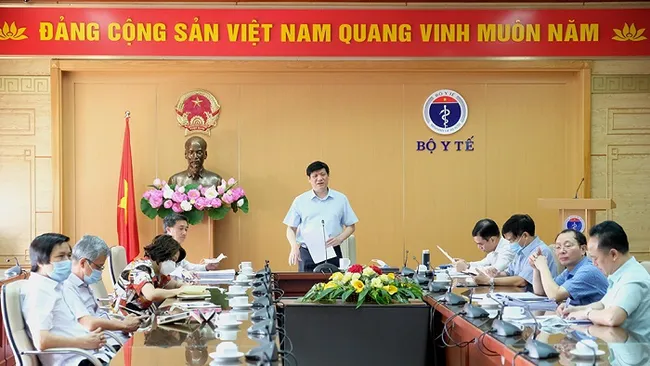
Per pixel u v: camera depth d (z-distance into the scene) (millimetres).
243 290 5434
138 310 5395
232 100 9570
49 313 4344
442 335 4477
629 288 3980
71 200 9500
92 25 9359
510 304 4734
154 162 9523
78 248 4762
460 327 4496
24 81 9367
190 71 9461
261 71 9477
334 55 9438
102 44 9367
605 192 9586
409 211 9625
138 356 3318
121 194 9234
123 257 6789
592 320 4027
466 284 6020
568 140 9664
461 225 9633
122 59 9367
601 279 4852
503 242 6500
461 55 9445
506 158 9648
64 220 9492
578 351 3096
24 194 9398
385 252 9617
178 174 9273
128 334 5176
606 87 9531
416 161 9625
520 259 6172
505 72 9617
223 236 9562
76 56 9344
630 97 9555
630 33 9438
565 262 5172
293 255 7355
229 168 9562
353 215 7438
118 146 9531
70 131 9500
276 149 9586
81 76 9500
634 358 3061
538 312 4391
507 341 3465
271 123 9578
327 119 9602
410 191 9633
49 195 9406
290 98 9594
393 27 9445
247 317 4352
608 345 3346
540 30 9453
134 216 9273
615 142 9570
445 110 9602
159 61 9391
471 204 9641
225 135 9570
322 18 9438
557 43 9461
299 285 6707
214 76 9555
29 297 4375
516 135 9648
